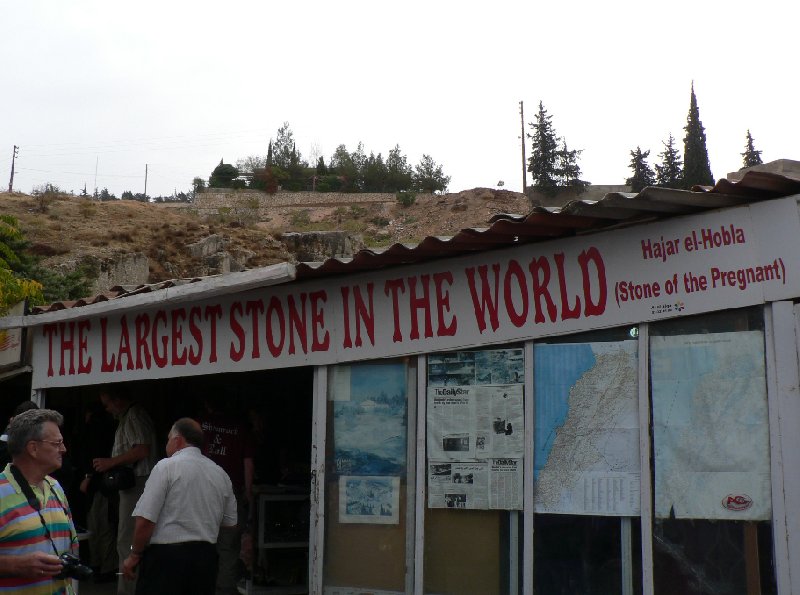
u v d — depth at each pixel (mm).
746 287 5211
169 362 8031
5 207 40625
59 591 4281
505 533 6090
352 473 6770
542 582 5832
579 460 5805
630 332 5715
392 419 6680
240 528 7918
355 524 6703
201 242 37469
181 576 5805
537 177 71875
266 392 10430
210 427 7922
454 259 6410
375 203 64875
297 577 8250
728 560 5211
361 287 6852
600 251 5773
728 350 5320
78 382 8766
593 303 5793
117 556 9289
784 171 5824
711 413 5344
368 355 6773
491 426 6191
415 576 6344
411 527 6457
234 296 7605
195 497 5922
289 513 8211
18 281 15969
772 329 5141
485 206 60844
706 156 56781
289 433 10281
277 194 68750
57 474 8391
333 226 59688
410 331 6582
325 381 7000
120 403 8305
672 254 5480
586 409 5824
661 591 5391
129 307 7609
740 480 5215
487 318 6238
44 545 4172
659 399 5535
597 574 5660
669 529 5414
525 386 6078
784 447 5039
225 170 74625
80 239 36062
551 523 5875
